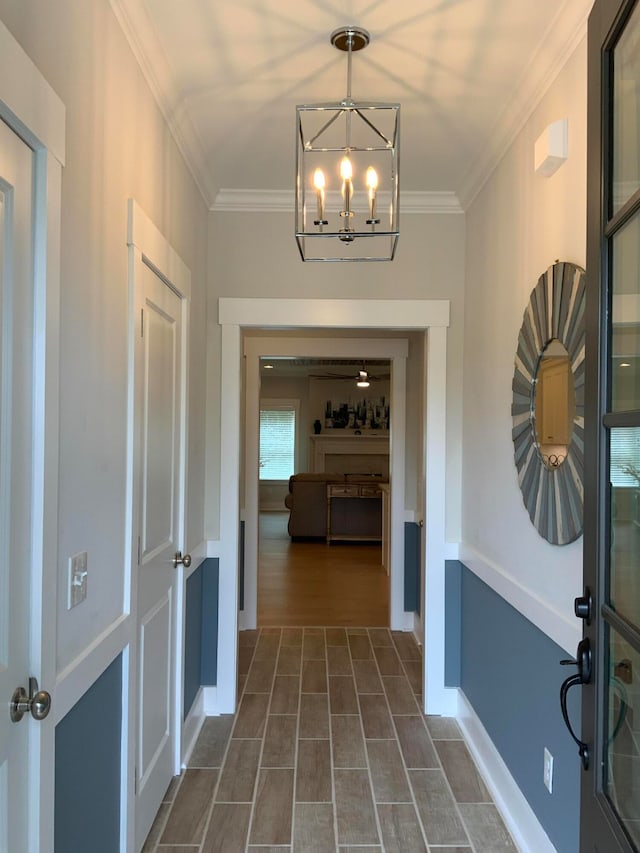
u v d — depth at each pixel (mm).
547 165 1891
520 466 2150
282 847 2068
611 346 1228
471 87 2146
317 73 2076
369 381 11484
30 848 1166
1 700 1062
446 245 3158
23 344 1132
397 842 2105
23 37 1133
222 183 3010
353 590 5723
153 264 2010
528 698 2094
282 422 11875
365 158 2721
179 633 2508
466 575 3018
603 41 1222
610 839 1131
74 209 1385
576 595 1711
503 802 2299
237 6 1744
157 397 2152
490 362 2648
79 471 1423
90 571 1502
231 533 3125
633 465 1142
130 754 1824
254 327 3201
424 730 2945
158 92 2070
